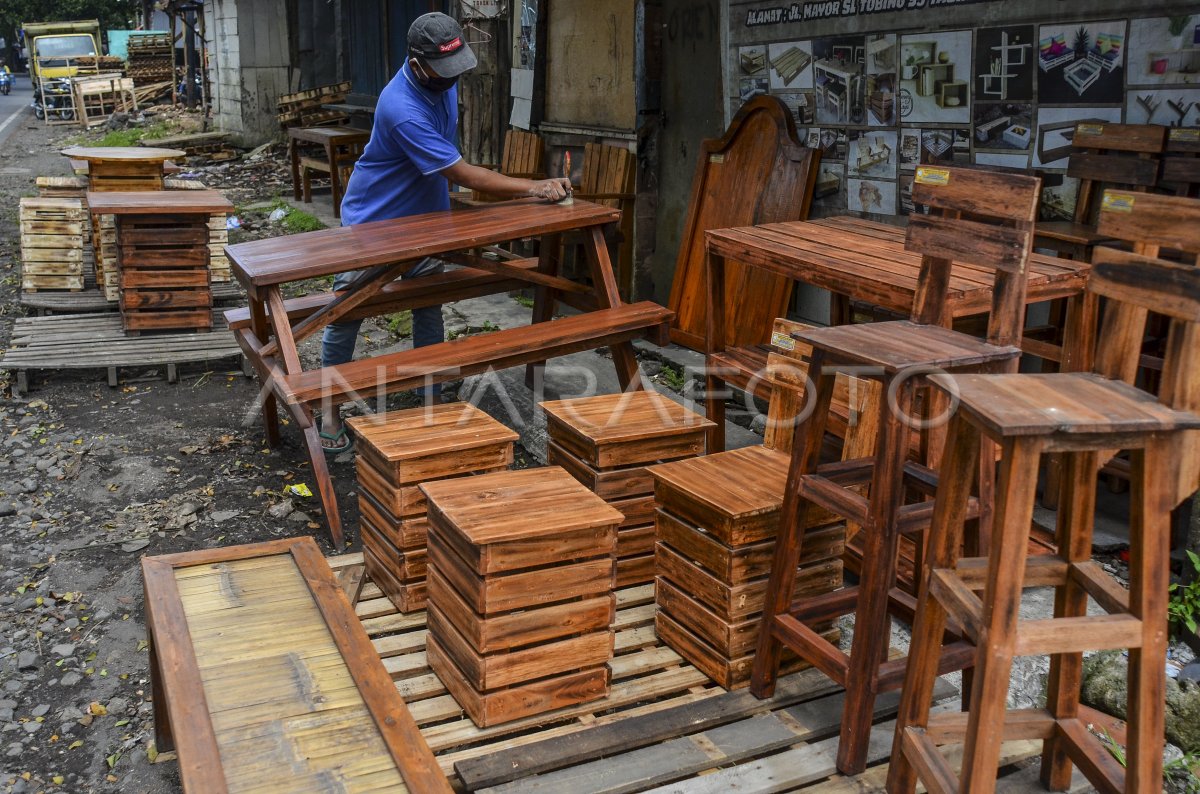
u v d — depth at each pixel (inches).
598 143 302.8
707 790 111.4
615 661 135.1
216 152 672.4
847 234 175.0
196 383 261.4
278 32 671.1
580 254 298.2
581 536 120.5
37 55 1153.4
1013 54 183.9
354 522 188.4
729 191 246.2
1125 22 166.6
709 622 129.7
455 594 123.5
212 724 100.9
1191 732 124.5
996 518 87.9
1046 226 173.3
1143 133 163.9
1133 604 91.5
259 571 131.4
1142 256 93.7
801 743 120.7
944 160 199.3
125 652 151.9
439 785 92.6
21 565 174.9
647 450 150.9
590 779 112.3
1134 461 90.6
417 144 201.6
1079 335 144.9
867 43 210.4
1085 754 102.3
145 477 206.2
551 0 319.9
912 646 103.3
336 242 184.4
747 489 130.5
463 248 181.2
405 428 153.6
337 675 109.5
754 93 242.2
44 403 246.1
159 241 271.9
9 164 712.4
